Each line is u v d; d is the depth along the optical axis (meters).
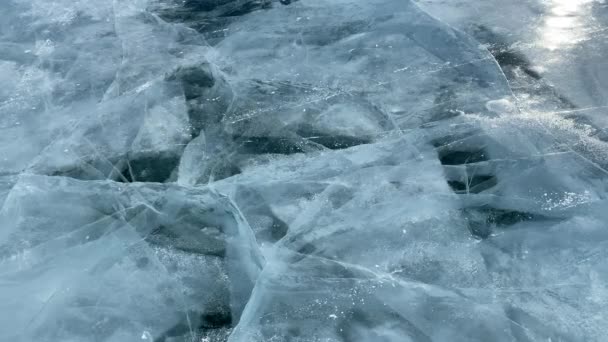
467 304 2.27
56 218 2.78
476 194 2.82
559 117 3.26
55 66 3.96
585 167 2.92
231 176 3.01
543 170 2.92
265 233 2.66
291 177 2.98
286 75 3.76
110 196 2.91
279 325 2.22
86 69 3.92
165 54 4.04
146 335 2.25
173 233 2.72
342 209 2.77
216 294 2.43
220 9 4.65
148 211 2.83
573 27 4.10
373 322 2.22
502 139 3.13
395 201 2.80
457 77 3.65
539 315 2.21
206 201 2.88
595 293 2.28
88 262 2.56
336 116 3.38
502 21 4.22
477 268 2.44
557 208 2.71
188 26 4.42
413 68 3.76
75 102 3.60
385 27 4.21
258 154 3.14
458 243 2.56
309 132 3.27
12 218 2.78
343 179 2.95
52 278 2.49
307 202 2.82
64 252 2.60
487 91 3.51
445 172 2.96
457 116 3.32
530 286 2.34
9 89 3.73
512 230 2.62
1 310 2.33
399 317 2.23
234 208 2.80
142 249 2.63
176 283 2.47
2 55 4.11
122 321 2.30
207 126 3.34
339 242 2.59
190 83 3.69
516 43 3.95
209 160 3.12
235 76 3.77
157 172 3.07
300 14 4.48
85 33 4.37
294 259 2.51
